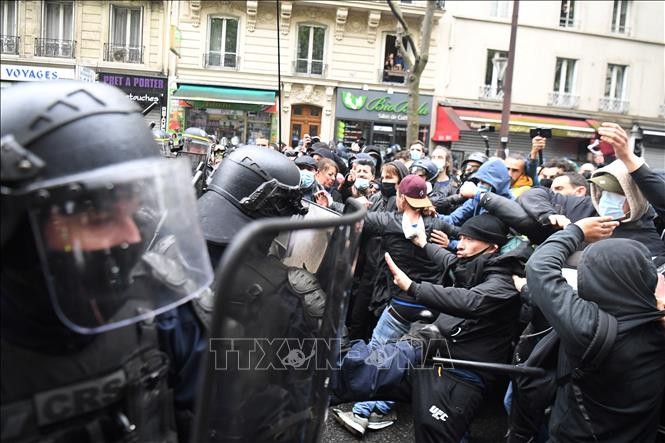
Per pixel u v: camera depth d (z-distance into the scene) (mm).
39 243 785
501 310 2369
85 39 15547
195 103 15875
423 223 3152
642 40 18312
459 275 2707
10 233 787
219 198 1441
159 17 15641
